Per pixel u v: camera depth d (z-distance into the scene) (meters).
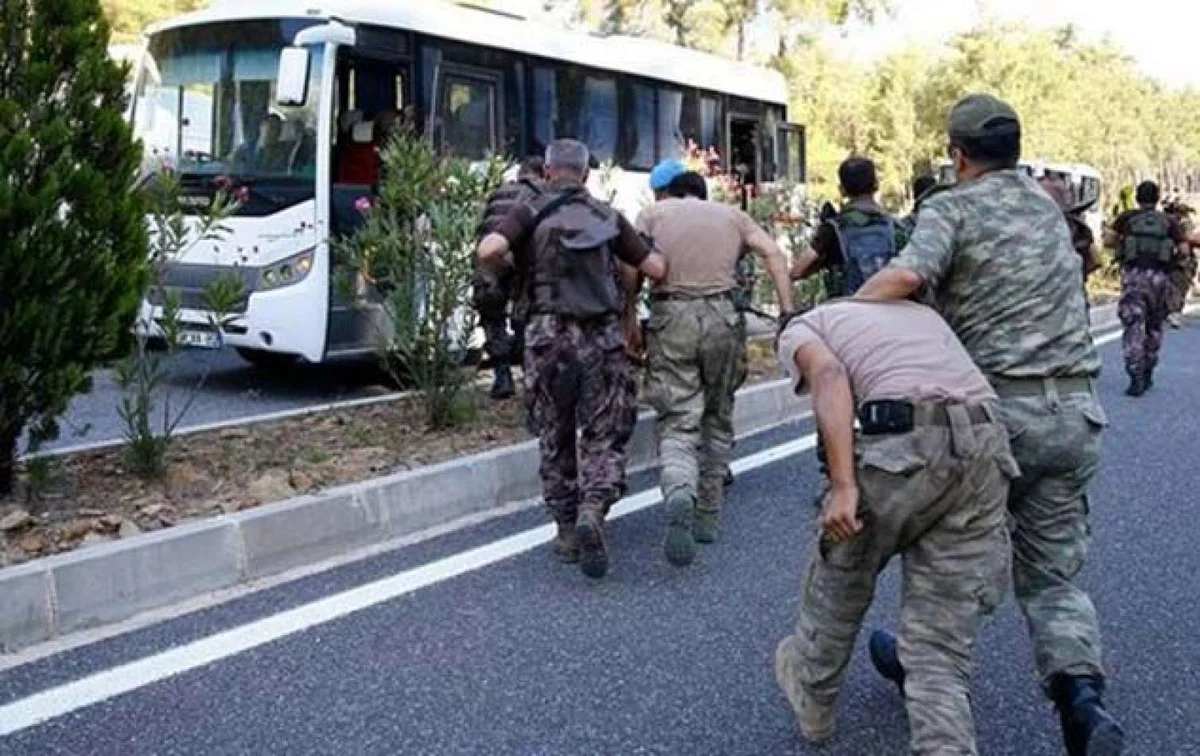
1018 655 4.57
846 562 3.46
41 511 5.31
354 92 9.81
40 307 5.14
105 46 5.48
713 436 6.01
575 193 5.54
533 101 11.77
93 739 3.71
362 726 3.85
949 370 3.29
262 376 10.90
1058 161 37.31
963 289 3.70
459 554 5.62
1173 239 11.06
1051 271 3.68
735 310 5.88
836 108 38.78
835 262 6.46
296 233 9.48
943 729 3.16
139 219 5.63
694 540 5.91
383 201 7.58
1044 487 3.72
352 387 10.39
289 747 3.71
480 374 9.13
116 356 5.69
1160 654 4.61
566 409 5.43
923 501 3.20
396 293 7.34
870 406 3.25
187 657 4.33
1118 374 12.62
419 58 10.36
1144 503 6.95
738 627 4.80
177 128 10.13
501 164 7.55
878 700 4.14
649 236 5.86
